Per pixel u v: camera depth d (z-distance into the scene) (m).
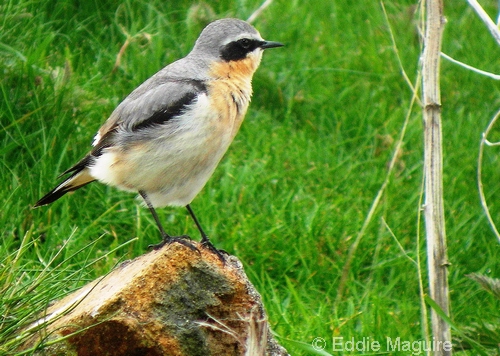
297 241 12.30
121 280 8.00
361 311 10.94
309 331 10.55
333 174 13.97
